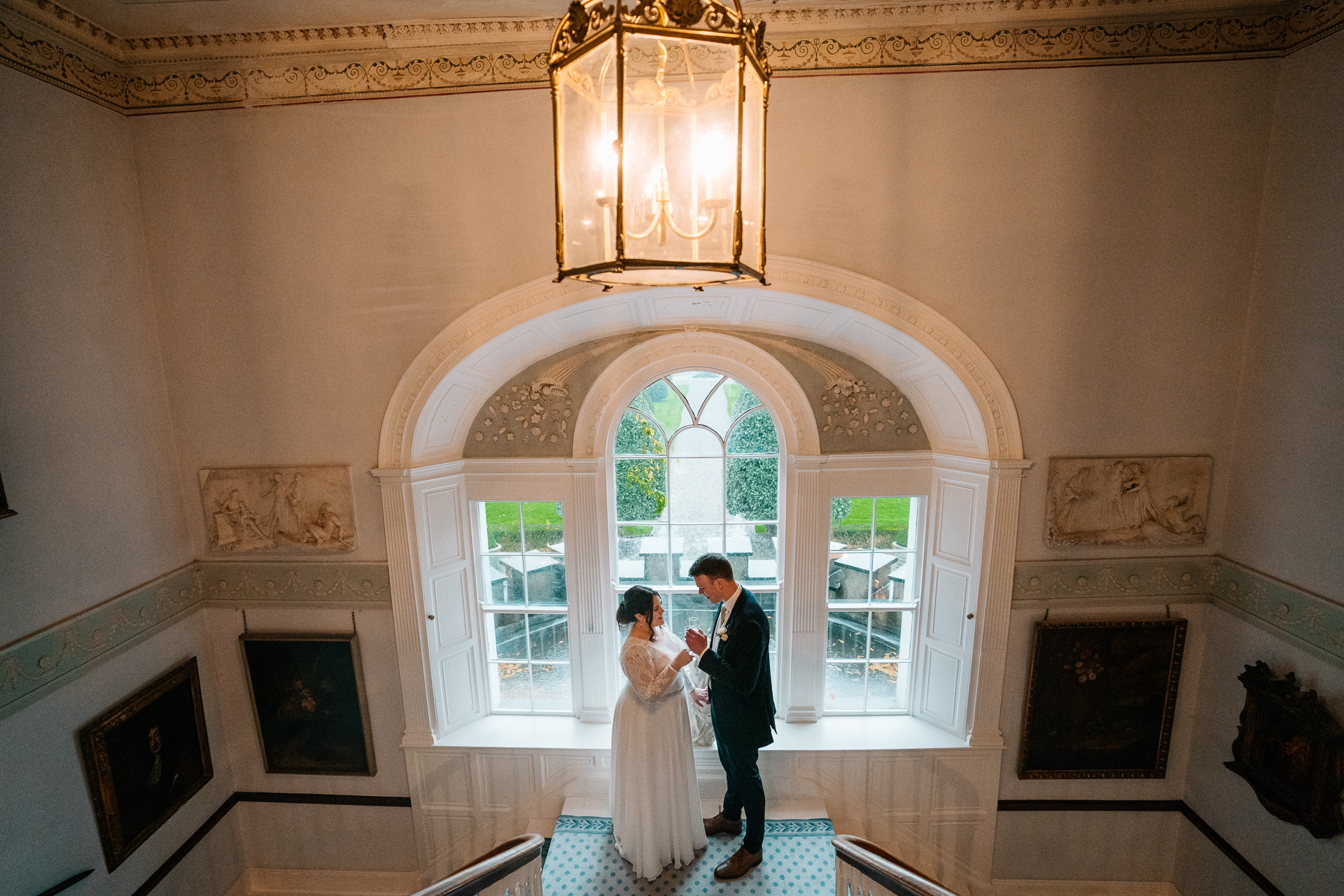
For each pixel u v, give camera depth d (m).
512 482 4.39
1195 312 3.49
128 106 3.49
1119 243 3.42
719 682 3.46
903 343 3.68
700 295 3.48
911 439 4.28
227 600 4.06
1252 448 3.48
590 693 4.52
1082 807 4.11
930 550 4.31
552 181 3.42
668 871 3.73
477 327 3.58
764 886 3.62
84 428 3.23
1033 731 3.98
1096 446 3.65
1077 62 3.25
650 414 4.46
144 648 3.58
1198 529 3.73
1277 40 3.19
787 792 4.28
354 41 3.32
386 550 3.94
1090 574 3.82
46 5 2.94
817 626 4.43
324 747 4.20
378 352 3.69
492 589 4.60
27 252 2.94
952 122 3.32
